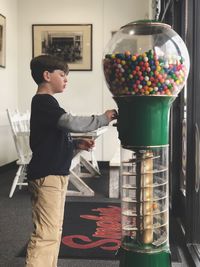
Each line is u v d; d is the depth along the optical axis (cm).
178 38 147
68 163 179
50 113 168
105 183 467
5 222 304
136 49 140
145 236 144
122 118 142
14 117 413
